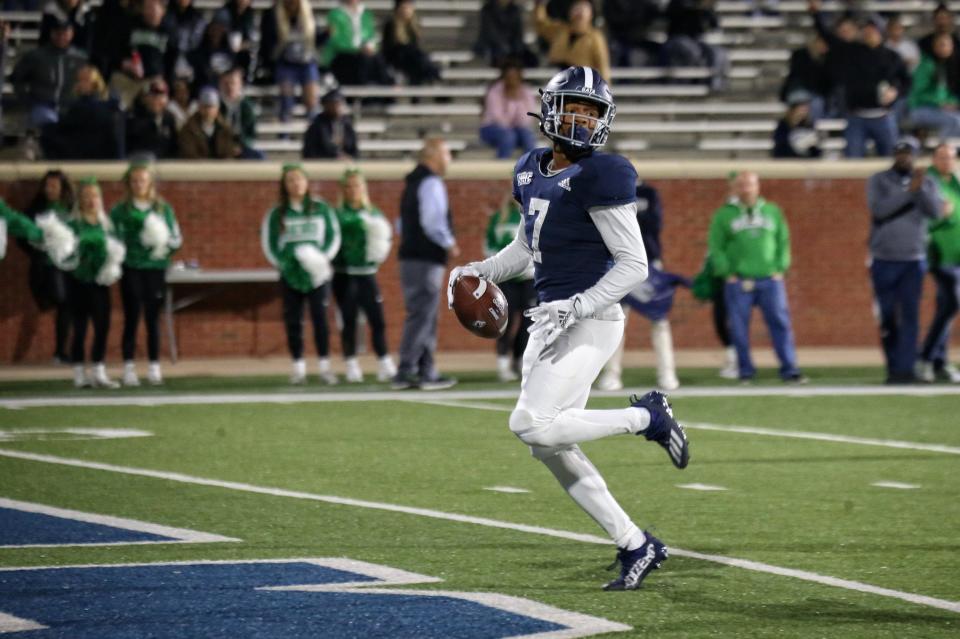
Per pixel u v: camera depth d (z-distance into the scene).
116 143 64.62
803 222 69.38
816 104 76.06
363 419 45.34
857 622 21.20
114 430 42.53
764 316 56.16
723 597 22.75
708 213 68.50
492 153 73.06
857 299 69.75
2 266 63.06
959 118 74.06
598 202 22.80
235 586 23.19
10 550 26.03
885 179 54.47
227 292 65.44
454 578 23.91
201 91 65.50
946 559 25.75
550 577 24.08
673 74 79.38
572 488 23.36
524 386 23.28
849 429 43.50
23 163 62.84
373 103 75.56
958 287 55.50
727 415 46.66
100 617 21.16
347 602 22.11
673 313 68.56
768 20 86.00
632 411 23.48
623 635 20.28
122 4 68.88
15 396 51.53
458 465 36.41
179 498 31.58
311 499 31.58
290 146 71.31
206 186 64.75
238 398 50.78
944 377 57.06
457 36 83.56
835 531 28.33
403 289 53.88
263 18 72.69
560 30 74.00
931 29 87.56
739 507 30.98
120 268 54.31
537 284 24.00
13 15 75.44
